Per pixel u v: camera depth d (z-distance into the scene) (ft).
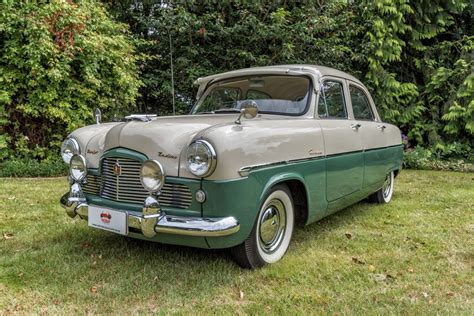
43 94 21.97
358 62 29.35
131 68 26.55
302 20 27.73
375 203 16.29
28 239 11.13
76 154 9.82
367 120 14.42
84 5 24.47
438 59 30.66
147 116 10.02
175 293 8.11
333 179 11.23
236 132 8.26
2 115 21.84
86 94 23.39
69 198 9.78
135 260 9.68
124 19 29.99
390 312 7.51
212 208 7.93
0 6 21.27
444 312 7.52
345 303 7.85
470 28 30.96
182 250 10.29
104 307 7.57
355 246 11.09
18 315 7.29
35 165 21.74
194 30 27.55
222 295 8.09
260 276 8.95
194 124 9.04
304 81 11.35
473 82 27.25
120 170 8.89
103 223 9.04
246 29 27.27
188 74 28.19
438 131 30.12
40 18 21.79
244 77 12.29
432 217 14.23
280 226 9.93
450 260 10.14
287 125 9.70
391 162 15.92
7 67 21.88
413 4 29.58
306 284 8.66
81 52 22.86
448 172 25.88
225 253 10.09
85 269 9.16
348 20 28.99
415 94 29.58
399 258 10.23
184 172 8.09
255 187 8.46
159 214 8.19
